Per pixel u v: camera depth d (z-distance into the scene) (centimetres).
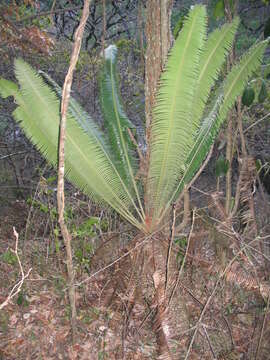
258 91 453
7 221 637
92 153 353
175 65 304
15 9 588
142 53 510
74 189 591
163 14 361
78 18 817
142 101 695
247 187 390
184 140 338
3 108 711
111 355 357
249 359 335
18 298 405
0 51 646
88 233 448
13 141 766
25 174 777
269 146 625
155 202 369
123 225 479
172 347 313
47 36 623
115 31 948
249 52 345
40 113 337
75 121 344
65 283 439
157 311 343
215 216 414
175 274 354
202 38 298
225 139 469
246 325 382
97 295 427
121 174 383
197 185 704
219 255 368
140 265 364
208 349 350
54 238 492
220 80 565
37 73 343
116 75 409
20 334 376
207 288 399
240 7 689
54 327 388
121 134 389
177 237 404
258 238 332
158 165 350
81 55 726
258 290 342
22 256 493
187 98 317
